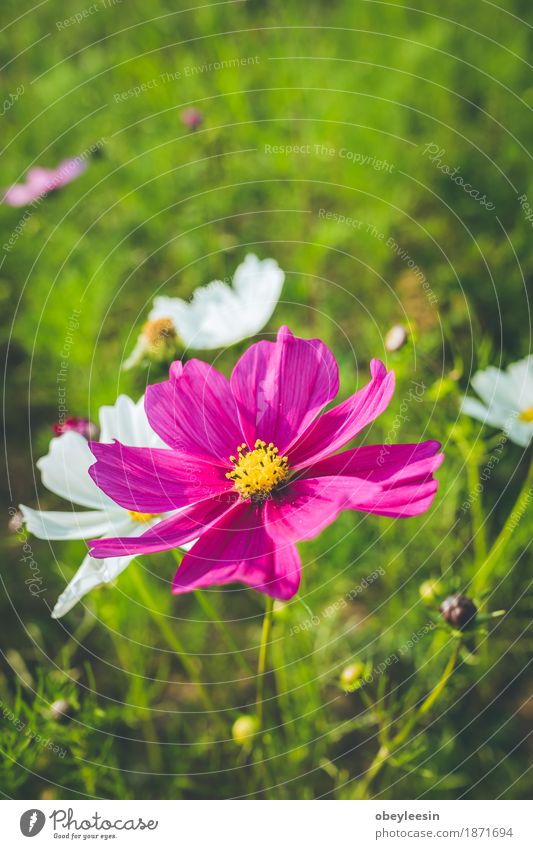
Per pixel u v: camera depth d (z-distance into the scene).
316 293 0.45
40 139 0.54
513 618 0.36
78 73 0.57
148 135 0.52
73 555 0.38
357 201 0.48
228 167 0.49
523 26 0.53
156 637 0.38
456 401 0.37
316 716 0.34
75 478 0.30
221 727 0.34
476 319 0.43
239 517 0.26
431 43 0.52
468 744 0.35
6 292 0.48
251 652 0.38
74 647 0.38
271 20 0.56
